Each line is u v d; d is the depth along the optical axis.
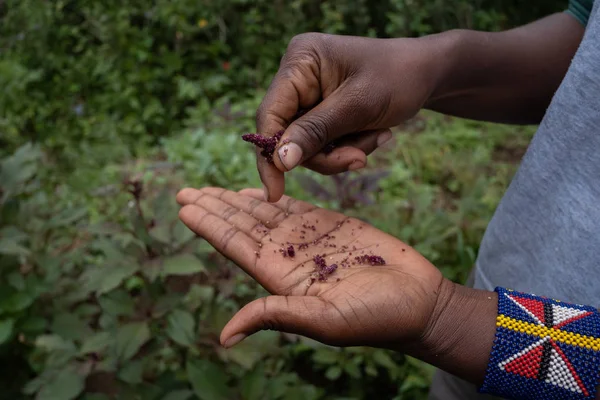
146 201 0.80
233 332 0.34
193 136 1.18
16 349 0.62
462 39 0.44
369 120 0.43
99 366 0.53
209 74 1.52
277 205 0.46
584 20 0.45
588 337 0.32
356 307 0.34
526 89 0.47
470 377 0.35
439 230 0.80
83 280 0.64
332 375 0.63
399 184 1.11
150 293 0.54
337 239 0.42
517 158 1.28
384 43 0.43
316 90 0.43
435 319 0.35
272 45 1.57
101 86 1.45
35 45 1.51
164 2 1.54
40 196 0.70
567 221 0.35
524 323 0.33
